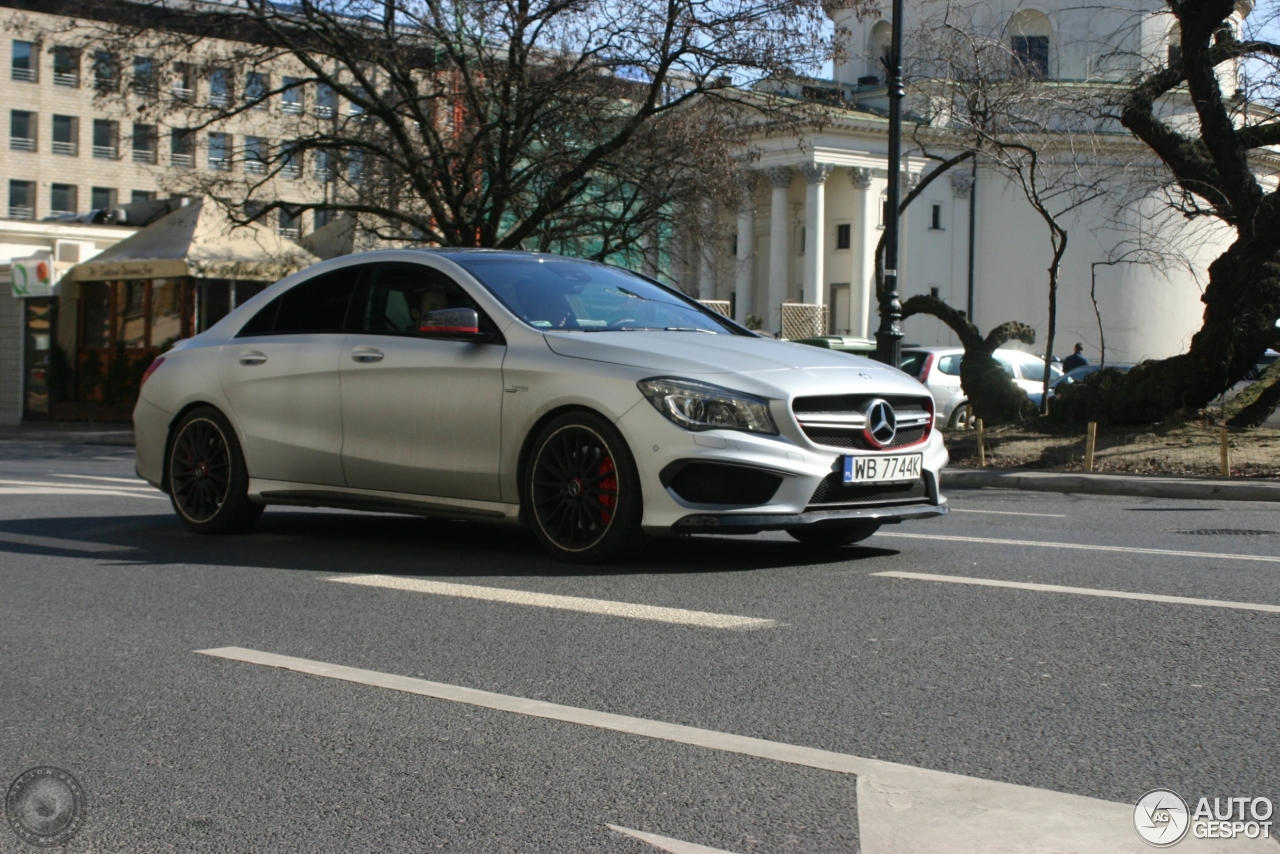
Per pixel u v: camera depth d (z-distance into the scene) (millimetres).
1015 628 4961
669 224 25891
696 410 6121
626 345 6520
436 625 5160
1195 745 3494
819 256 60594
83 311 30406
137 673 4477
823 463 6211
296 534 8109
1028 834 2879
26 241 51750
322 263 7922
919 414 6781
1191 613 5219
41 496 10898
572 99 23219
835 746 3523
